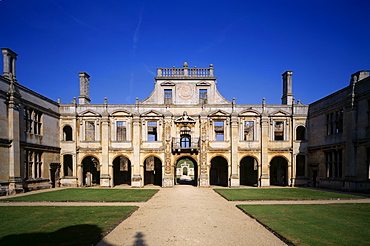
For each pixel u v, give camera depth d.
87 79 44.22
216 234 13.13
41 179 35.59
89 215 17.02
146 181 46.69
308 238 12.04
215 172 50.34
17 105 31.12
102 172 40.53
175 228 14.25
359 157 30.33
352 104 31.36
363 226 14.09
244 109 41.72
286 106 42.06
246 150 41.09
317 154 38.97
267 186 40.56
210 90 42.44
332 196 26.30
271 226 14.11
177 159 41.56
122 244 11.68
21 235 12.56
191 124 41.34
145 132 41.41
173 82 42.38
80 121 41.34
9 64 31.69
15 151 30.36
